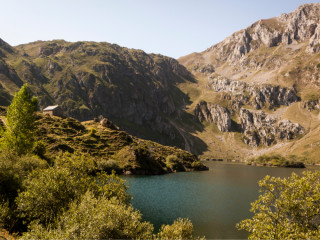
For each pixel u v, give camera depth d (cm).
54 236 1792
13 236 2475
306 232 1931
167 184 11212
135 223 2219
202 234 4800
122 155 15312
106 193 2964
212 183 12538
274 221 2150
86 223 1859
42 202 2580
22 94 5994
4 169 3241
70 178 2892
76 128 17700
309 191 2102
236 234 4884
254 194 9700
